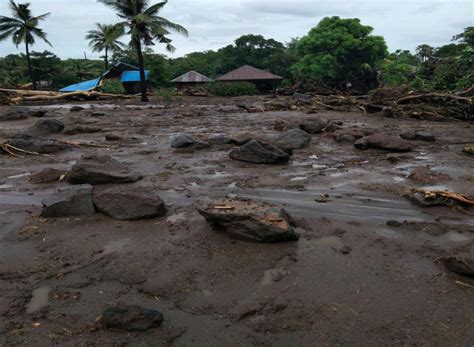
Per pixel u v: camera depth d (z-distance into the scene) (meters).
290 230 4.88
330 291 3.90
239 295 3.86
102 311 3.64
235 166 8.60
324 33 46.84
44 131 13.24
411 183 7.17
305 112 20.77
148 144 11.45
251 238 4.88
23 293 3.95
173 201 6.45
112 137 12.03
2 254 4.77
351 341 3.21
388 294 3.84
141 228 5.40
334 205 6.15
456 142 11.28
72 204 5.84
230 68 60.53
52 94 30.91
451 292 3.85
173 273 4.27
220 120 17.73
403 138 11.70
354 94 43.09
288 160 9.02
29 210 6.16
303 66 47.59
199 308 3.67
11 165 9.04
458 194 6.11
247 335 3.31
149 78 48.47
